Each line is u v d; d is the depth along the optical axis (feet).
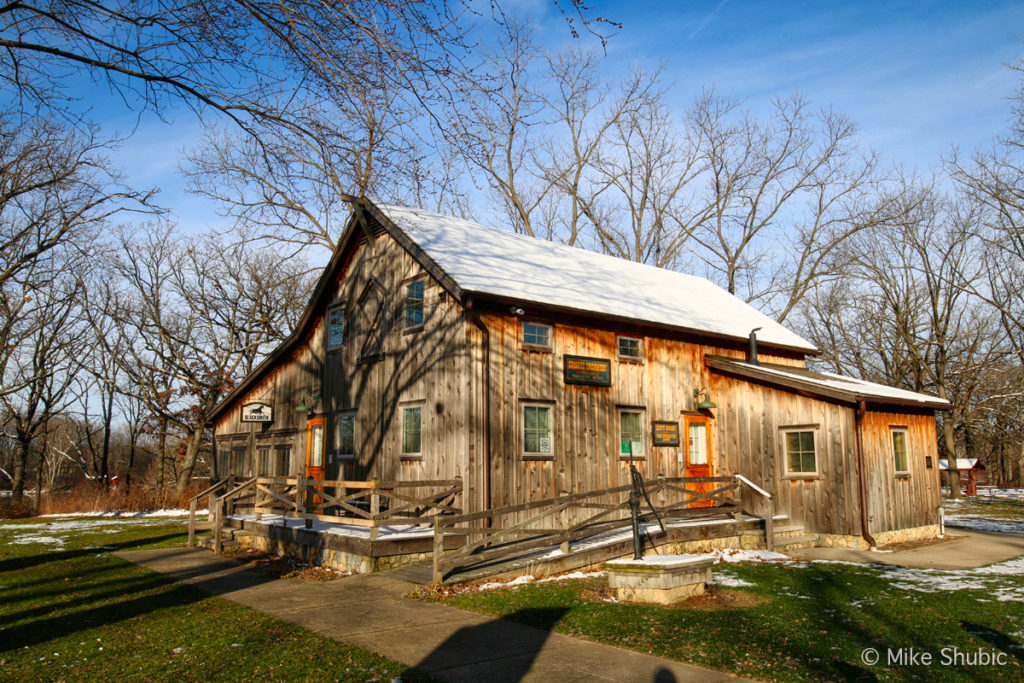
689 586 30.81
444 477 43.42
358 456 52.44
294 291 123.44
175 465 134.51
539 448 45.83
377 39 27.30
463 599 30.27
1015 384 131.23
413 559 38.24
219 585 34.76
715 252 126.21
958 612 28.17
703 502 55.47
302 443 59.93
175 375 116.67
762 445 54.49
